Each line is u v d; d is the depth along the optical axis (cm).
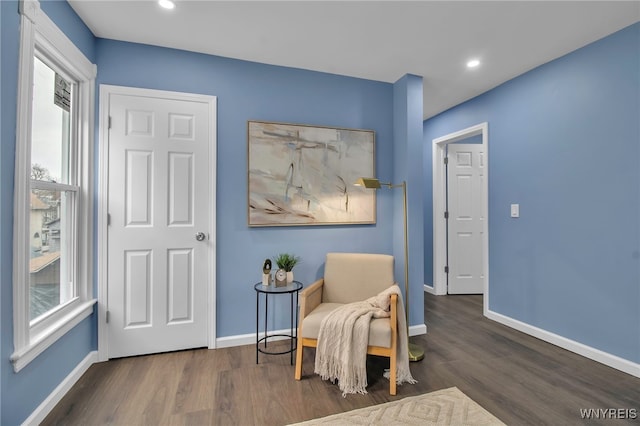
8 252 150
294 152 290
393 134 330
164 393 200
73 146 224
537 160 292
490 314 341
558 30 234
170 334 256
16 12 153
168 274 256
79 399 193
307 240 296
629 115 226
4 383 145
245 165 278
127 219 246
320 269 301
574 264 261
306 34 241
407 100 308
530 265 299
